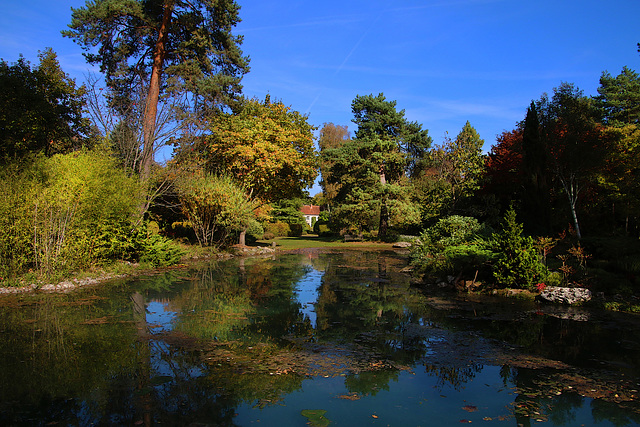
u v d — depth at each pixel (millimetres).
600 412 4113
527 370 5285
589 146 14273
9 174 10930
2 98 15336
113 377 4852
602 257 12414
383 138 35500
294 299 9992
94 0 19688
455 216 17094
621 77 36562
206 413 3988
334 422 3832
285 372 5133
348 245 31969
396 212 32156
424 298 10250
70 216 11258
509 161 19750
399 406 4227
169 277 13125
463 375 5105
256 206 24219
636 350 6082
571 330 7211
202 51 22062
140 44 22297
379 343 6402
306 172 24609
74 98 19906
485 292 10828
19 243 10438
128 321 7480
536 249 11508
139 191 15266
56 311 8133
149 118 19734
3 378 4773
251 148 21469
